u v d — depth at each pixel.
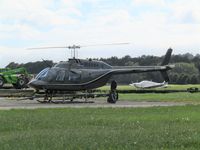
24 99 34.50
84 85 35.16
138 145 11.29
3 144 11.38
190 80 155.75
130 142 11.65
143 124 16.12
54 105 29.61
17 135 13.04
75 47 35.69
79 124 16.22
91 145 11.22
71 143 11.48
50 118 18.27
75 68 35.03
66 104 31.12
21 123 16.33
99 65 36.44
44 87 33.31
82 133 13.34
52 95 34.00
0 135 13.29
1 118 18.12
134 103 32.75
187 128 14.67
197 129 14.35
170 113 21.38
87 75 35.34
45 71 33.97
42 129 14.70
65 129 14.59
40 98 37.44
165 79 39.16
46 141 11.77
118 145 11.28
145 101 36.00
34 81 33.31
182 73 165.50
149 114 20.73
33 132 13.76
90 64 36.03
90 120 17.50
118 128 14.86
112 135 12.87
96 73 35.84
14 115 19.70
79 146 11.09
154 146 11.17
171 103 32.44
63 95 33.78
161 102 34.03
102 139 12.11
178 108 24.95
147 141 11.83
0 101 34.62
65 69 34.47
